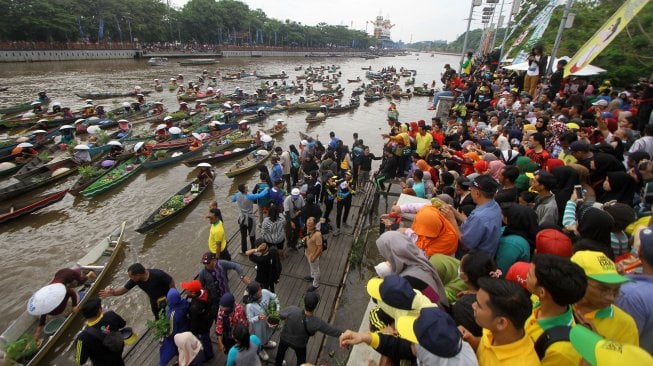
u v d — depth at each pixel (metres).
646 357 2.11
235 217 16.88
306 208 11.07
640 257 3.35
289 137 29.69
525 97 16.41
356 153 16.09
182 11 95.50
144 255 14.00
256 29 115.94
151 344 8.48
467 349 2.73
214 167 22.58
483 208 4.85
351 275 10.36
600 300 2.89
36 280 12.55
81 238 15.01
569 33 31.00
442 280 4.50
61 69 56.72
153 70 62.38
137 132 27.92
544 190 6.12
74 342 9.81
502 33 71.31
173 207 16.42
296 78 60.25
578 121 11.10
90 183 18.69
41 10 61.44
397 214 6.93
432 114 40.38
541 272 2.75
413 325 2.81
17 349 8.73
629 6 11.80
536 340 2.86
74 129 26.47
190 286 6.81
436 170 10.59
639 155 6.51
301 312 6.43
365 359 4.72
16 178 18.34
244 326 5.94
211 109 36.22
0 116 29.62
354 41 170.00
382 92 50.16
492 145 10.95
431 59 174.50
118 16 77.69
